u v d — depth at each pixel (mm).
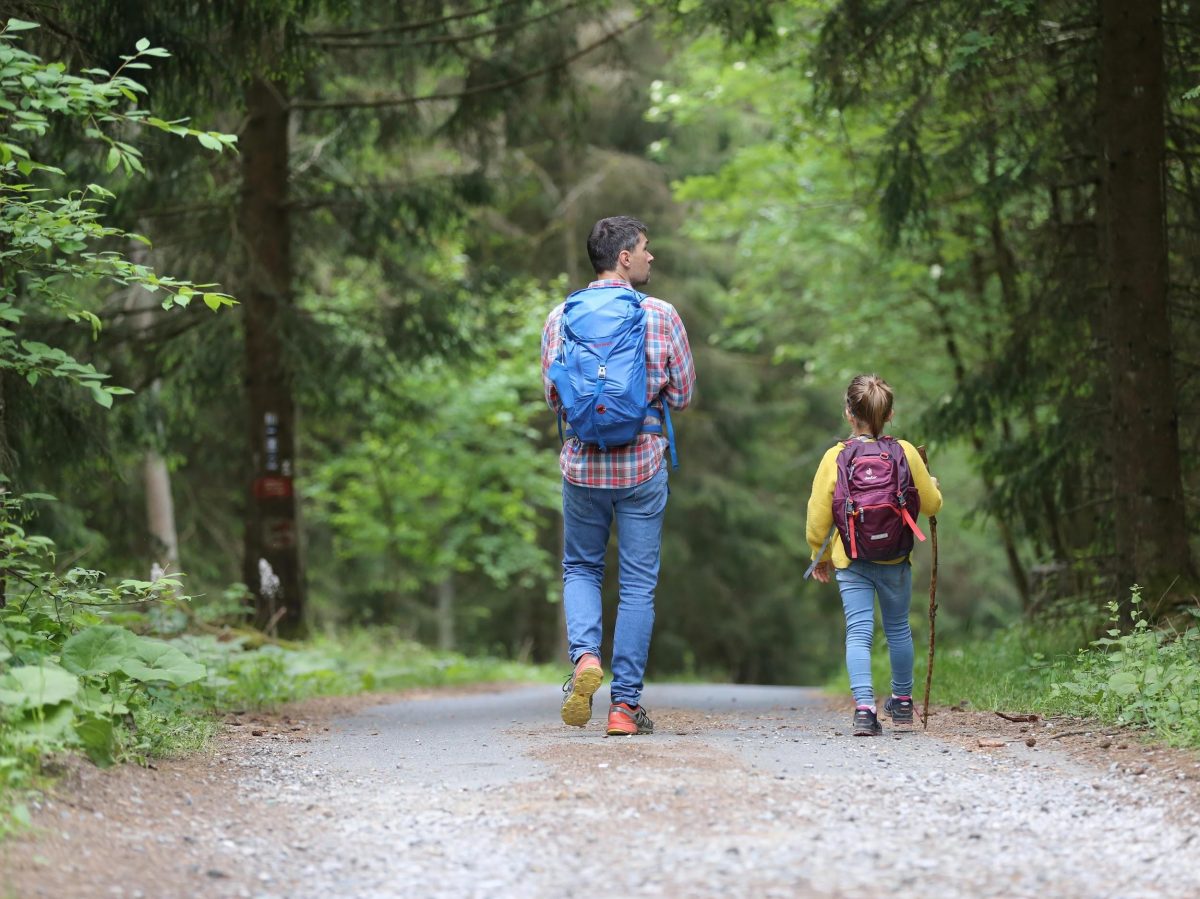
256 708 8984
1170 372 8727
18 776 4172
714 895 3467
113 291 13547
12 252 6059
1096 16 9133
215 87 10188
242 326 14039
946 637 13656
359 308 15172
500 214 25438
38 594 6289
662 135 26047
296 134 16312
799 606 32500
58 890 3463
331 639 16812
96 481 11508
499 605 32375
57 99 5641
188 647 9961
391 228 14539
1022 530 12672
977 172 11805
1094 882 3625
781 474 30812
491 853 3945
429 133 14844
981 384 11359
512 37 13305
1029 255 11516
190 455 21469
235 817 4484
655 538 6332
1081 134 9914
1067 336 10445
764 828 4180
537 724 7539
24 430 9555
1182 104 9273
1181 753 5391
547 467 25422
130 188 12781
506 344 22859
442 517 25656
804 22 13359
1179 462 8750
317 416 16531
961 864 3793
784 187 18234
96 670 5551
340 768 5559
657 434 6270
